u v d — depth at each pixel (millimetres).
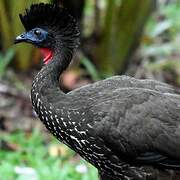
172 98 9891
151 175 9891
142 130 9617
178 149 9656
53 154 13367
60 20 10102
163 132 9633
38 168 12406
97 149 9766
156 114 9672
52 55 10188
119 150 9688
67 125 9789
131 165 9852
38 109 10000
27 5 15242
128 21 15953
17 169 12406
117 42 16156
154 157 9742
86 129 9688
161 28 17859
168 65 16812
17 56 15828
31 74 15930
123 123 9617
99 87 10039
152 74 16469
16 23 15500
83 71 16281
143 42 17328
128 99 9734
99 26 16656
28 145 13633
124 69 16422
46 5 10078
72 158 13438
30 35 10172
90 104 9758
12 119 14586
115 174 10055
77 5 16125
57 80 10070
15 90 15359
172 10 19188
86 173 12305
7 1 15539
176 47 17547
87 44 16719
